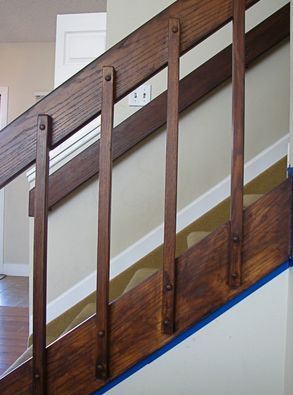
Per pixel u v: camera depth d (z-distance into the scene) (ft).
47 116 2.98
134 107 6.30
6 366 6.95
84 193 5.71
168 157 2.95
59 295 5.71
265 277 2.95
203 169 5.99
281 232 2.96
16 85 14.70
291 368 2.73
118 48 2.98
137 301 3.03
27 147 3.01
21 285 13.24
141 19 6.31
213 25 2.96
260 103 6.02
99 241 2.99
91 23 6.76
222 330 2.97
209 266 2.99
